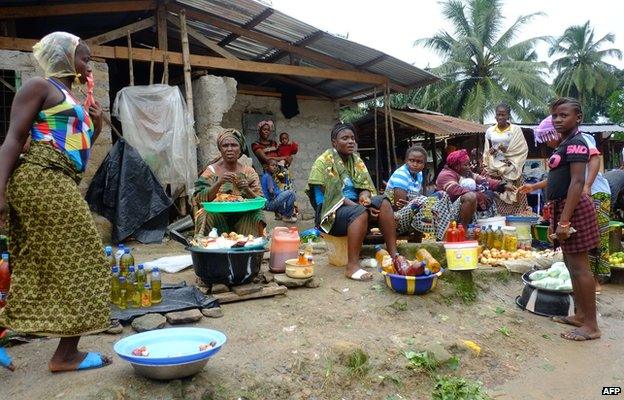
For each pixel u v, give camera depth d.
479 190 6.41
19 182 2.48
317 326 3.63
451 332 3.86
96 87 6.95
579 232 3.89
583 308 4.04
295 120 10.71
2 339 3.08
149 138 7.23
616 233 6.32
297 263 4.32
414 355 3.39
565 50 37.66
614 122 20.69
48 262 2.56
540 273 4.72
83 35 9.20
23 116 2.45
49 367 2.79
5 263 3.59
